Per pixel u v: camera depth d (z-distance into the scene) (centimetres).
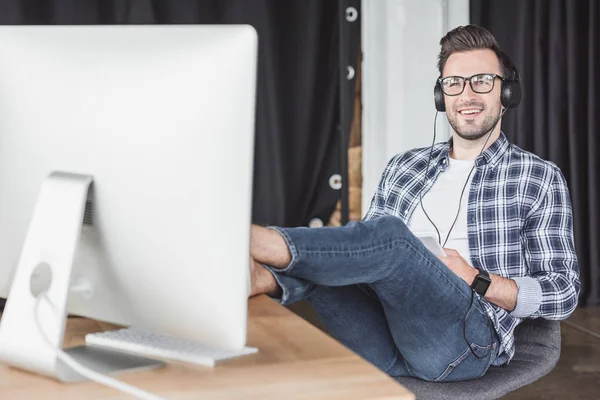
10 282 121
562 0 385
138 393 95
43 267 111
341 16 365
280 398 96
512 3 386
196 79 99
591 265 396
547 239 187
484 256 193
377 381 102
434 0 377
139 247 105
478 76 202
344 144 371
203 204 99
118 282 110
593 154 389
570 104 388
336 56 370
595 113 388
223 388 100
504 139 201
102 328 133
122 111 104
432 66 380
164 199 102
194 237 100
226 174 98
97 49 107
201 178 99
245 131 97
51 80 110
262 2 359
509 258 191
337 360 112
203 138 98
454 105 205
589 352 324
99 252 110
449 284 159
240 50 97
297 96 368
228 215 98
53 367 104
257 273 129
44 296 107
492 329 172
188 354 113
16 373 108
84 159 108
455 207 204
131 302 110
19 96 114
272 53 362
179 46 100
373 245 139
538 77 387
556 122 390
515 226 191
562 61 388
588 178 392
